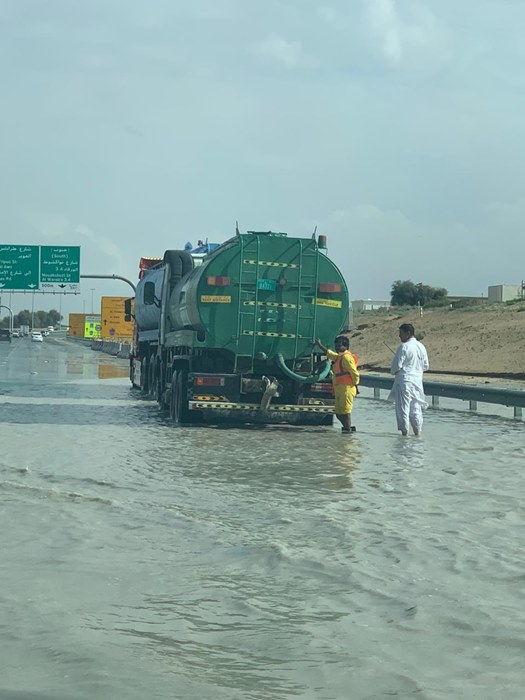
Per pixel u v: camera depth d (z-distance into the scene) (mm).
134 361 34438
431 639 5750
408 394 18375
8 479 12094
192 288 20594
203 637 5770
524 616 6223
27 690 4824
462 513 9945
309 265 20547
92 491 11266
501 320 64188
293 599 6629
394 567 7559
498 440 17656
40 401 27766
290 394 20344
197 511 10016
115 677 5035
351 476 12750
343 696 4797
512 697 4797
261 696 4785
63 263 63656
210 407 19938
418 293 123812
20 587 6875
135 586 6941
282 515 9797
